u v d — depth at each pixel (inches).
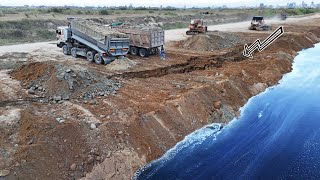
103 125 591.2
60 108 641.0
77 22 1004.6
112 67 933.8
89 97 704.4
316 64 1261.1
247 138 684.7
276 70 1090.7
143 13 2984.7
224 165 587.5
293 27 2139.5
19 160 482.6
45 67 771.4
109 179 518.3
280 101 881.5
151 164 574.2
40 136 524.1
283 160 608.4
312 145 661.3
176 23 2433.6
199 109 734.5
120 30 1120.2
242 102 853.8
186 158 600.1
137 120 625.6
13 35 1507.1
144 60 1063.6
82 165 517.0
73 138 545.0
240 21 2972.4
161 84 832.3
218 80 876.0
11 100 662.5
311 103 870.4
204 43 1280.8
